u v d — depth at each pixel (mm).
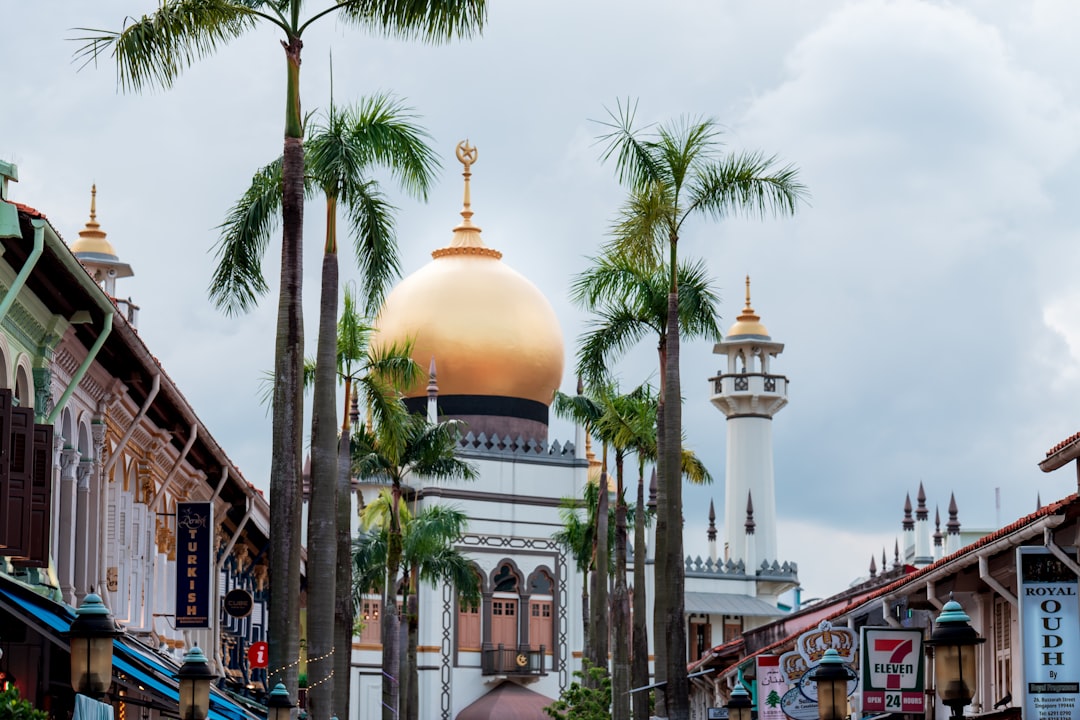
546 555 94875
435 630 91000
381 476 92062
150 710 35844
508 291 98062
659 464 41906
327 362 32312
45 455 24000
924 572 34125
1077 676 27734
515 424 96812
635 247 38094
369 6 29266
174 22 28391
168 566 42438
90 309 28922
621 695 57906
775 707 35406
